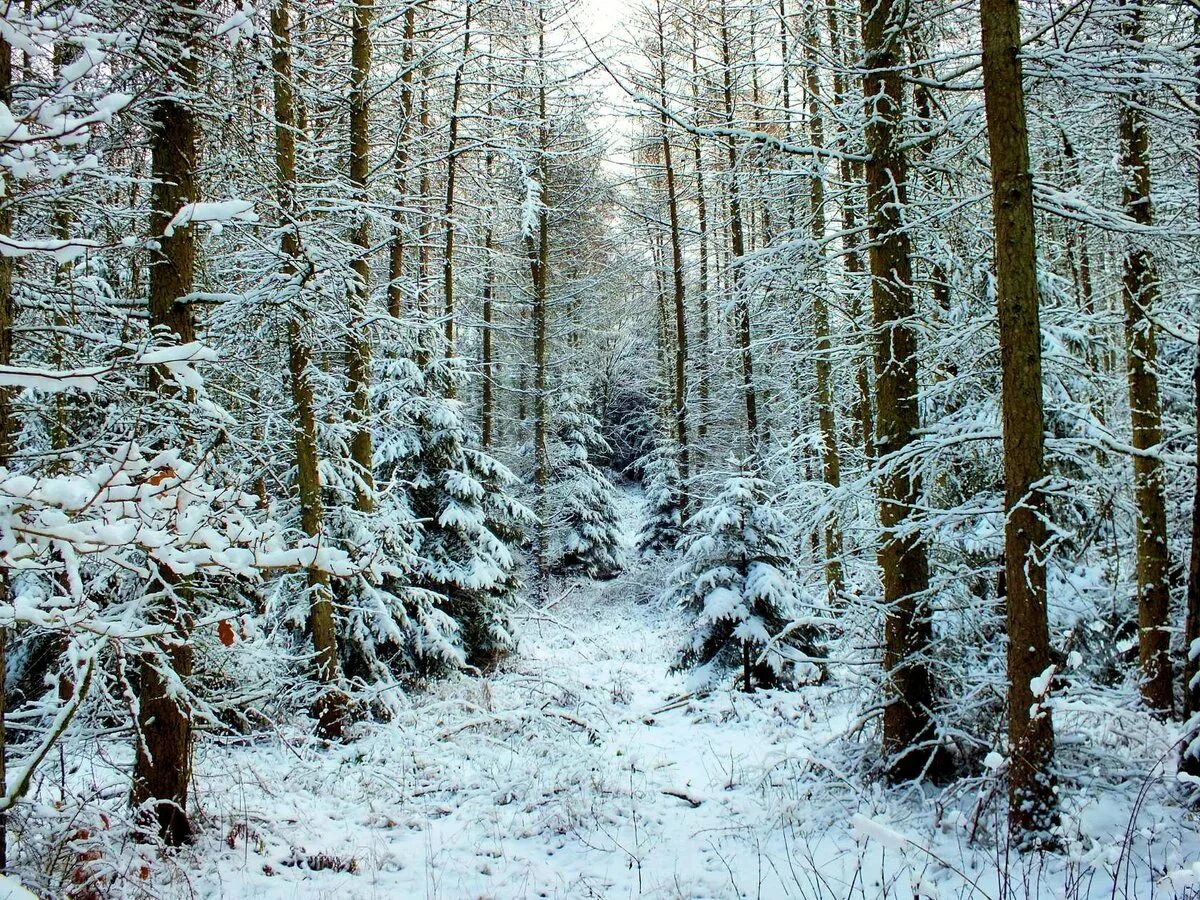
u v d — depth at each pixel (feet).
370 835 19.89
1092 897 13.52
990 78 17.11
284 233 24.50
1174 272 22.49
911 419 21.89
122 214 18.51
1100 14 18.65
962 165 23.36
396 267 36.91
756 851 17.93
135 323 17.88
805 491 35.50
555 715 29.91
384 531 30.83
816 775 22.39
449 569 39.27
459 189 56.75
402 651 34.40
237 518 11.13
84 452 14.30
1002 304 17.03
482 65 48.65
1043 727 16.37
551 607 63.67
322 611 28.27
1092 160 22.53
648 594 67.77
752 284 25.88
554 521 69.21
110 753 22.81
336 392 29.48
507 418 75.05
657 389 86.58
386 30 37.04
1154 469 21.89
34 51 10.23
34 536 8.98
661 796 22.62
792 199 31.96
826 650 34.19
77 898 13.53
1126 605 24.94
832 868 16.61
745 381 55.57
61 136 8.61
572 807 21.29
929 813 18.60
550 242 72.13
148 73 16.12
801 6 26.78
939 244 22.86
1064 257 28.14
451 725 29.09
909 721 21.03
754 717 30.37
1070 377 21.49
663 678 40.93
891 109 21.44
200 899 15.66
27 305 16.35
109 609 14.62
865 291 27.22
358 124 32.37
